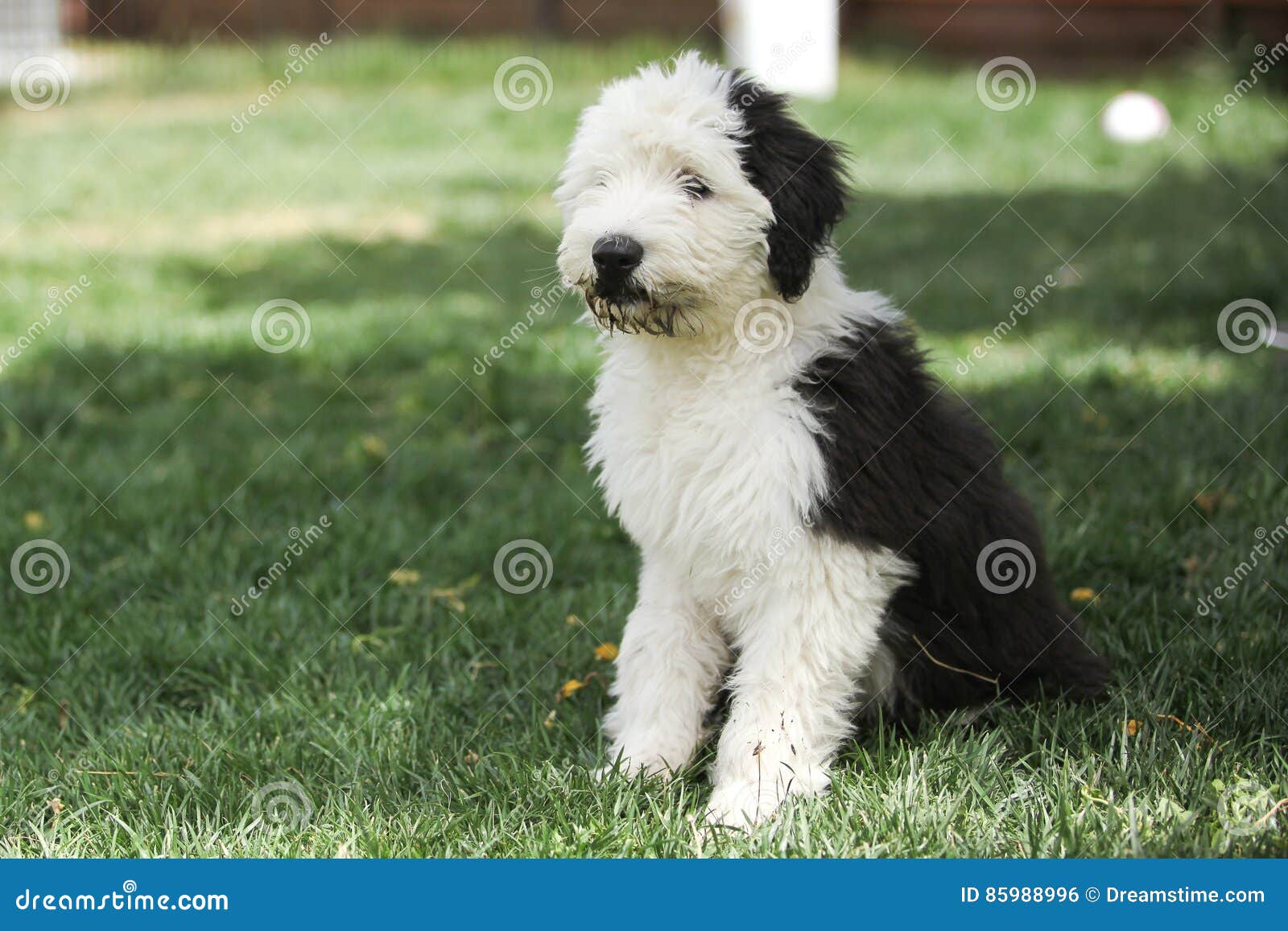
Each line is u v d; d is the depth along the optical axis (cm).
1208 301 1142
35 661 640
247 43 2769
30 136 2153
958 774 487
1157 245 1380
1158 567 674
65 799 515
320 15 2922
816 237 491
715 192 478
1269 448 794
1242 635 582
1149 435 855
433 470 885
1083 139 2003
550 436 963
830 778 494
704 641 539
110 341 1192
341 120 2258
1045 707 530
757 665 494
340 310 1292
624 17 2875
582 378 1077
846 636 488
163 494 839
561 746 545
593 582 725
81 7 2789
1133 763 486
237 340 1186
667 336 488
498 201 1802
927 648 527
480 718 578
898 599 514
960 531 515
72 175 1917
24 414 999
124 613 691
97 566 754
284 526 801
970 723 533
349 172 1962
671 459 495
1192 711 527
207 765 529
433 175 1944
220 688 626
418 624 681
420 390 1055
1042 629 548
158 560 745
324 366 1135
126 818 500
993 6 2644
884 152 1969
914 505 493
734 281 478
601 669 625
